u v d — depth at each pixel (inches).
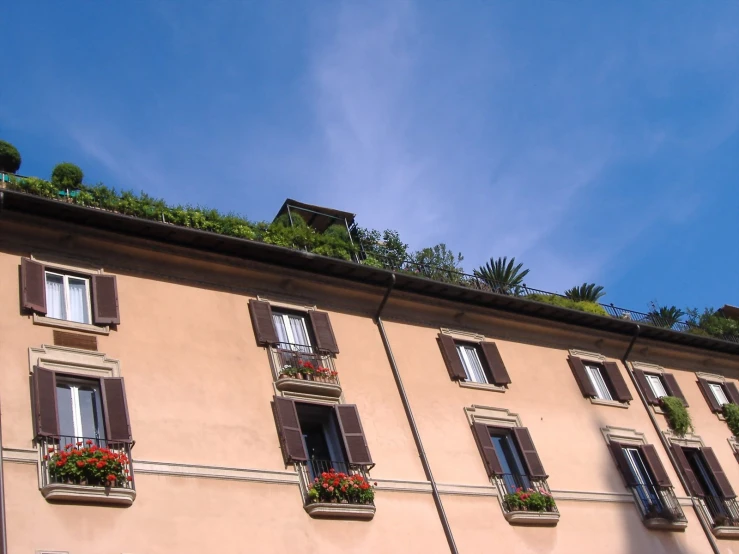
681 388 1233.4
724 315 1737.2
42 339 720.3
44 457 647.8
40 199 764.6
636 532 979.3
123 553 641.6
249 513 721.0
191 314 826.2
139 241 836.6
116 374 735.7
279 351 847.7
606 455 1035.9
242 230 952.3
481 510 868.6
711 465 1130.0
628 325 1182.3
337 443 828.0
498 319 1087.0
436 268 1154.7
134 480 681.0
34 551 606.2
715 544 1031.6
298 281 932.6
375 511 789.9
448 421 926.4
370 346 938.7
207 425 753.6
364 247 1219.9
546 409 1029.2
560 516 922.1
